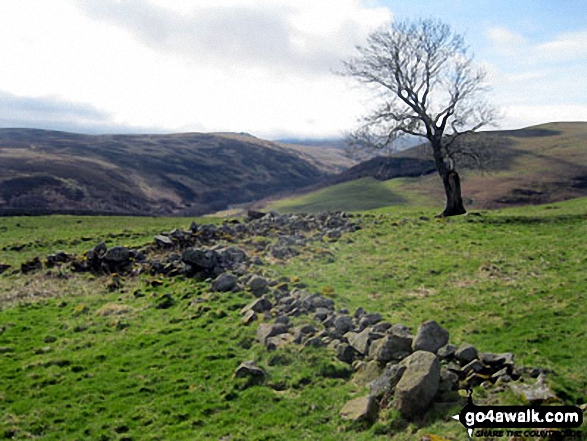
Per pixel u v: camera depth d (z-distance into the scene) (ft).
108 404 41.73
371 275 82.17
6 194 470.80
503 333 54.39
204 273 83.20
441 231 118.62
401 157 529.45
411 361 39.45
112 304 71.51
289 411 39.63
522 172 401.08
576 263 81.51
